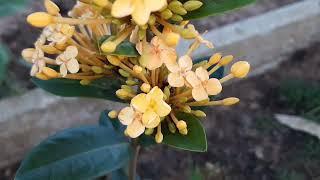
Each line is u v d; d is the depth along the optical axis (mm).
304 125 381
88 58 185
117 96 190
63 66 175
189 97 181
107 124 248
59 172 208
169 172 372
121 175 258
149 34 177
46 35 181
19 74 397
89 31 198
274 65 443
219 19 454
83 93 207
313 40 454
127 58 178
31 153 209
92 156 217
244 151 386
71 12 196
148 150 381
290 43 440
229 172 373
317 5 446
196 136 178
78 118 365
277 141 391
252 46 417
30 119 351
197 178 339
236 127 401
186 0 171
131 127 164
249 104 416
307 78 435
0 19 442
